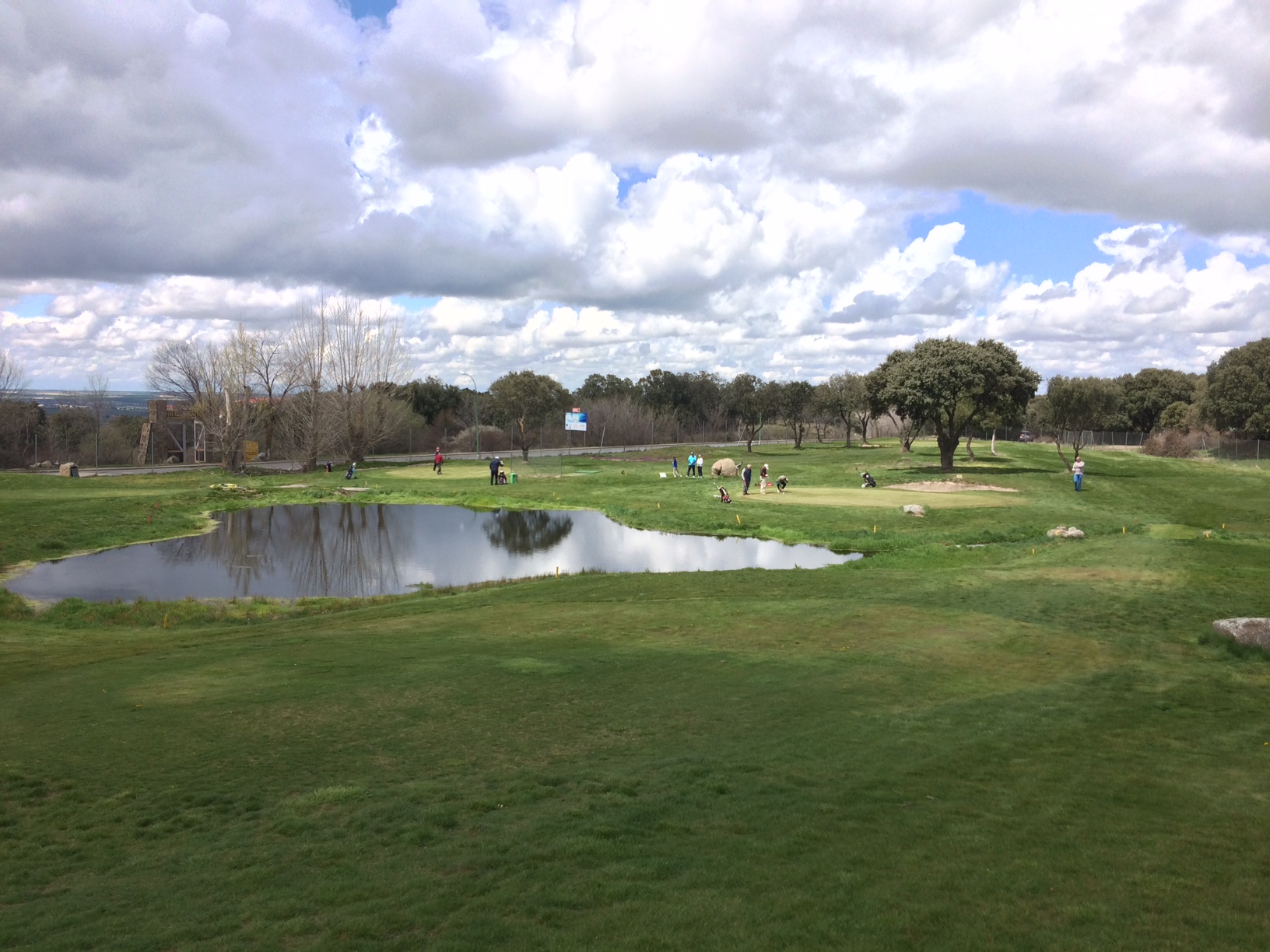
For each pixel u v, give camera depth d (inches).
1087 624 623.8
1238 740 360.8
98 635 706.2
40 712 408.2
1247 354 2979.8
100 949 197.6
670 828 266.2
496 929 203.9
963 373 2174.0
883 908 211.6
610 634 606.5
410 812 281.6
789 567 1090.7
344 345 2760.8
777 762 329.7
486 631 630.5
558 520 1630.2
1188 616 646.5
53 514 1448.1
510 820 275.0
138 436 3501.5
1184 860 241.4
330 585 1027.3
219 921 210.7
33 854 255.4
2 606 814.5
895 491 1851.6
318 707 410.0
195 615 806.5
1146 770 322.0
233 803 293.6
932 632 598.2
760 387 3811.5
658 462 2984.7
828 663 506.9
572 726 381.1
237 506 1788.9
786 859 242.5
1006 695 435.2
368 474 2485.2
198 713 401.1
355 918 210.4
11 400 3080.7
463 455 3408.0
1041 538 1156.5
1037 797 292.5
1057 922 204.5
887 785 305.4
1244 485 1868.8
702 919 206.8
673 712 402.9
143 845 261.1
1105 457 2832.2
